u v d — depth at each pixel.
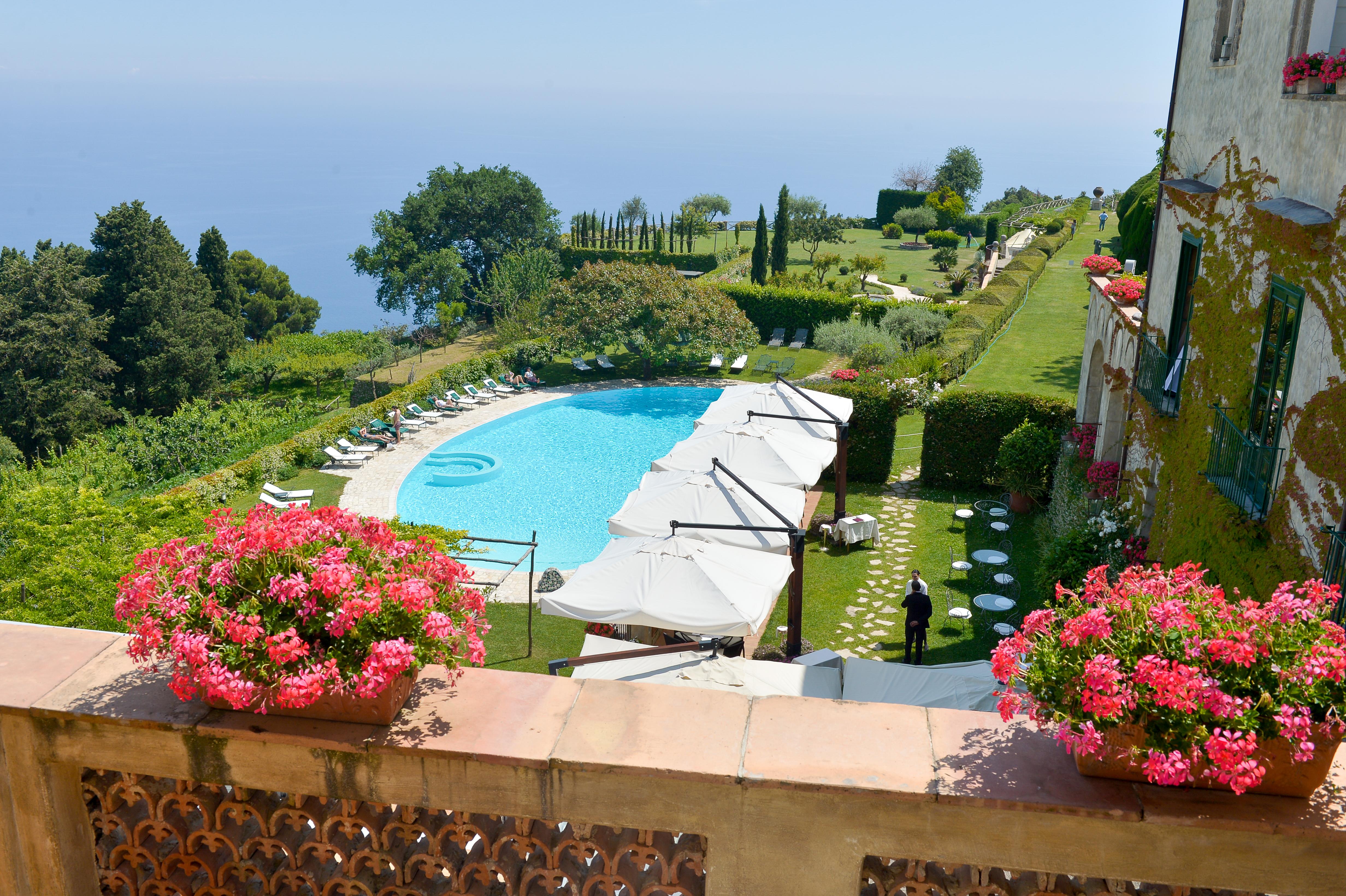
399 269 73.75
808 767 2.88
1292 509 8.73
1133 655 2.86
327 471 27.61
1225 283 11.13
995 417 22.25
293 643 2.91
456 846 3.26
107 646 3.67
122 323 53.84
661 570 11.98
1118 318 16.38
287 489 26.06
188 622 3.05
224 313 63.12
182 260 56.28
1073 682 2.86
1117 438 17.23
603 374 38.62
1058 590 3.28
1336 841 2.63
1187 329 13.20
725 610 11.29
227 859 3.44
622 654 10.50
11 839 3.42
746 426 17.36
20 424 48.00
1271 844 2.66
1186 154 13.38
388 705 3.08
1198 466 11.26
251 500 25.27
